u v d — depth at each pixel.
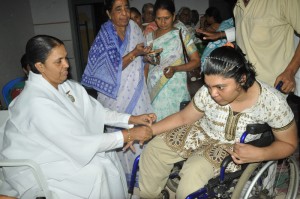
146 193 2.18
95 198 2.04
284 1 2.32
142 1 6.32
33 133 1.92
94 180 2.03
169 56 2.97
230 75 1.65
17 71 5.61
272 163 1.99
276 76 2.49
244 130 1.91
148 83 3.06
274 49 2.46
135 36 2.73
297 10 2.30
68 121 1.92
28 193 1.95
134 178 2.32
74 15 6.59
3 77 5.05
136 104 2.78
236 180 2.00
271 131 1.96
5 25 5.37
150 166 2.13
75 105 2.16
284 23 2.41
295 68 2.30
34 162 1.84
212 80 1.68
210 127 2.03
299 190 2.59
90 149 1.96
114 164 2.30
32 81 1.94
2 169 2.05
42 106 1.88
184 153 2.07
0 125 2.16
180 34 2.97
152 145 2.13
